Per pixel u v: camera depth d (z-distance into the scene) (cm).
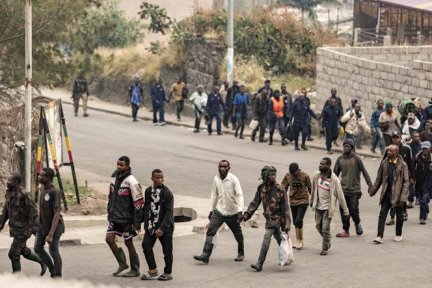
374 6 6700
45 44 3066
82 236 2217
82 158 3681
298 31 5272
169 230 1767
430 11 6131
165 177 3253
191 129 4678
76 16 2986
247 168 3431
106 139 4250
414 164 2386
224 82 4678
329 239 2011
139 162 3588
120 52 6078
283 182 2083
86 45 3212
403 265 1884
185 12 7594
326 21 12212
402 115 3338
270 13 5456
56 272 1728
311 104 4584
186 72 5359
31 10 2681
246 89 4747
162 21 6625
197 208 2622
